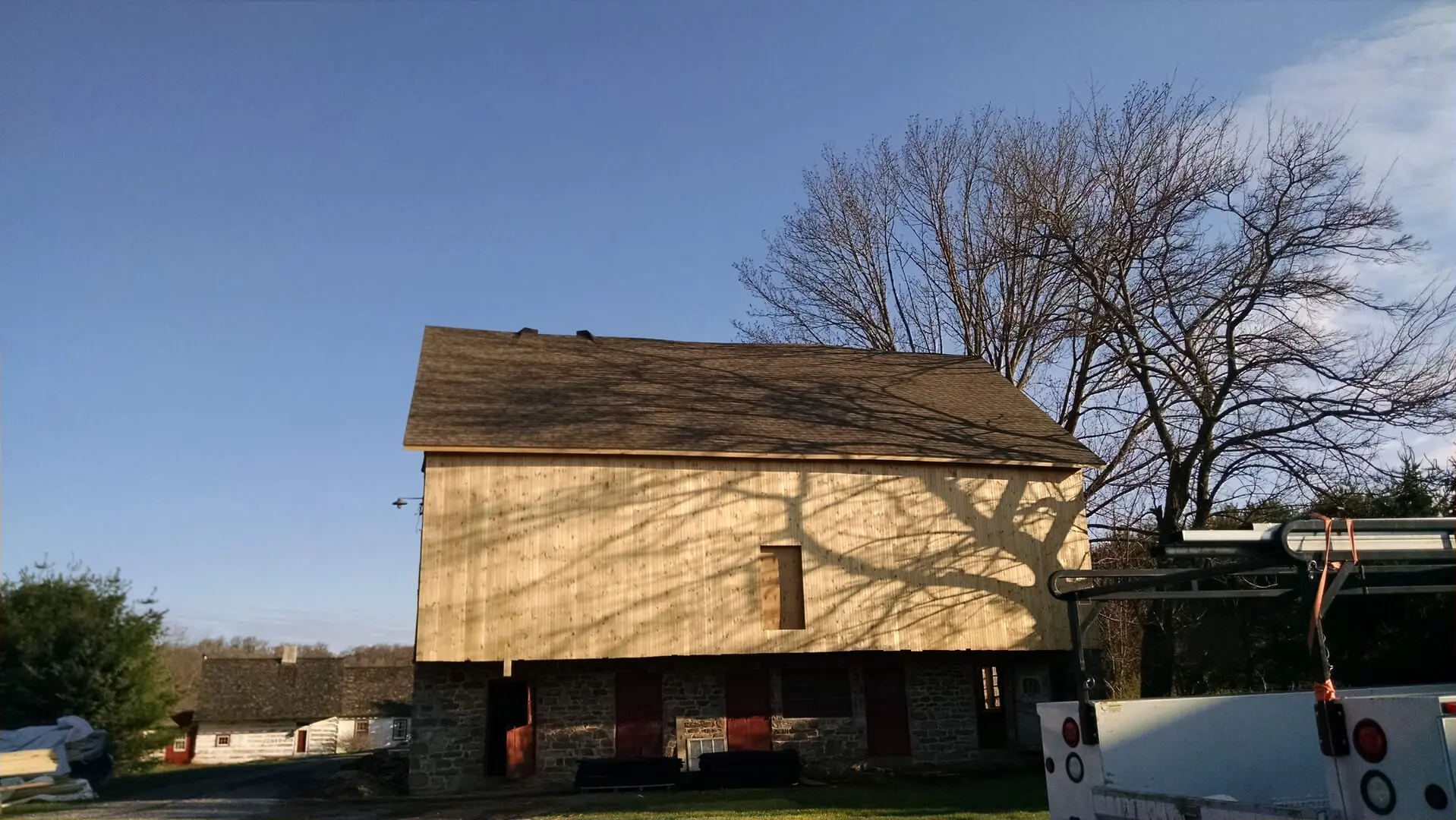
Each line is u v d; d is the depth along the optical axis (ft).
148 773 112.68
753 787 64.90
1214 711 22.79
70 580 114.93
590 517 68.90
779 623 71.61
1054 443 82.28
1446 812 13.85
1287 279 68.80
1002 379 97.91
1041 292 109.40
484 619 65.21
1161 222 75.51
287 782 80.33
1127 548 88.02
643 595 68.54
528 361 85.30
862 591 72.90
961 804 51.06
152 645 117.29
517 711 71.77
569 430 71.46
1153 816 18.62
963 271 117.19
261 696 191.11
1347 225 67.56
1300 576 17.92
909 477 76.48
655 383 83.92
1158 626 80.33
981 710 81.00
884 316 122.93
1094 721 21.31
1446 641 57.93
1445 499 65.31
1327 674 16.35
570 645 66.18
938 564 75.15
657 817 49.73
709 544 70.85
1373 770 15.07
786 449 73.72
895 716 75.56
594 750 69.62
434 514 66.28
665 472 71.31
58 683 107.76
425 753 67.26
